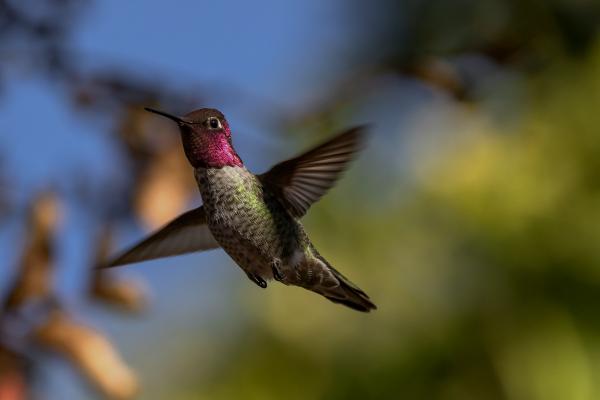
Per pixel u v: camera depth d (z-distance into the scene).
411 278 8.97
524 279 8.68
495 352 8.56
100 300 5.59
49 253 5.44
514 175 8.83
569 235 8.67
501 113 8.95
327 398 8.97
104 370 5.36
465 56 6.29
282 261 5.98
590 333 8.45
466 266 8.87
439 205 9.05
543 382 8.35
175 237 6.29
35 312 5.39
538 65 6.95
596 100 8.55
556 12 7.71
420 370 8.73
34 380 5.31
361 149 5.68
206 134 5.84
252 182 5.95
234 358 9.67
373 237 9.12
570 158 8.77
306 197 6.04
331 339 9.10
